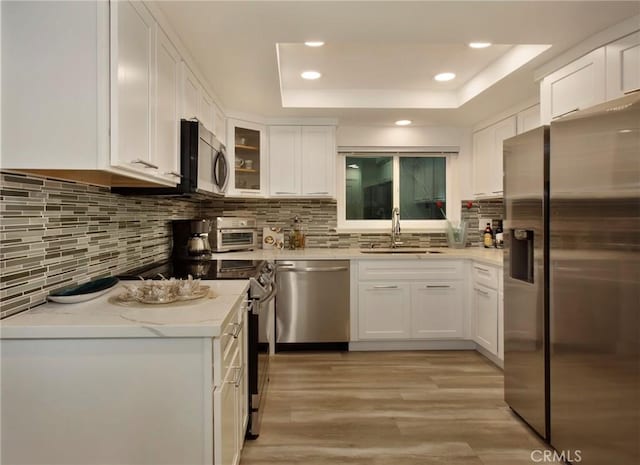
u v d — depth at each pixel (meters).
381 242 4.14
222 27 1.95
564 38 2.10
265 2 1.74
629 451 1.49
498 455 1.95
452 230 4.06
